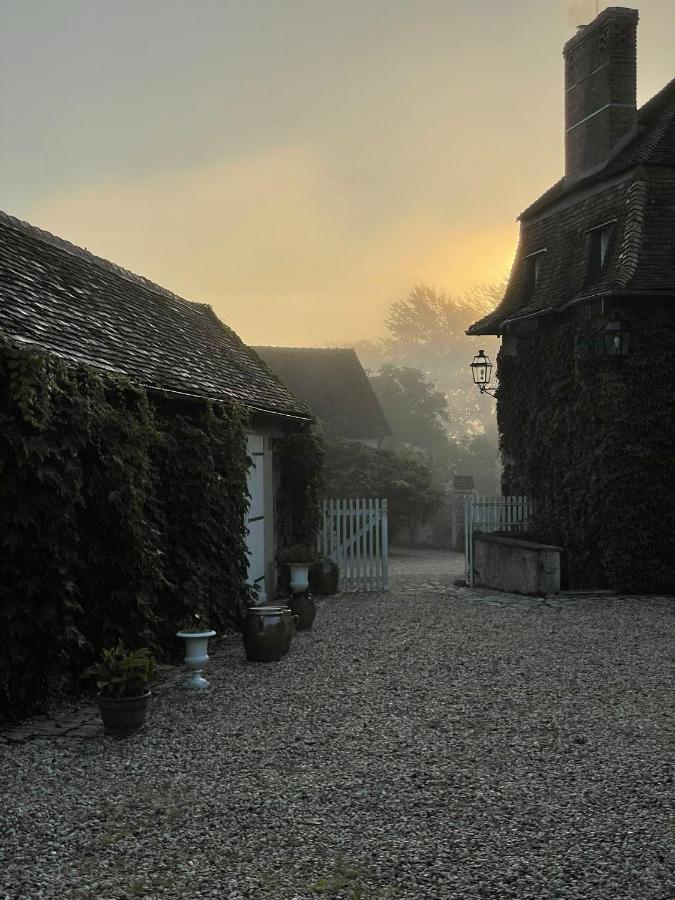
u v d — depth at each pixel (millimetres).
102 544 8062
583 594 14758
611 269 15125
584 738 6484
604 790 5332
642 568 14852
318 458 16750
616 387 14781
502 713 7250
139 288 15000
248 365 17047
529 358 17453
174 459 9938
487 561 16688
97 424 7781
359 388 38844
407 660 9484
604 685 8273
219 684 8312
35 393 6680
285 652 9562
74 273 12133
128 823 4793
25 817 4863
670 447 14906
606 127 16859
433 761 5945
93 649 7543
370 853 4414
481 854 4391
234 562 11195
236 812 4973
